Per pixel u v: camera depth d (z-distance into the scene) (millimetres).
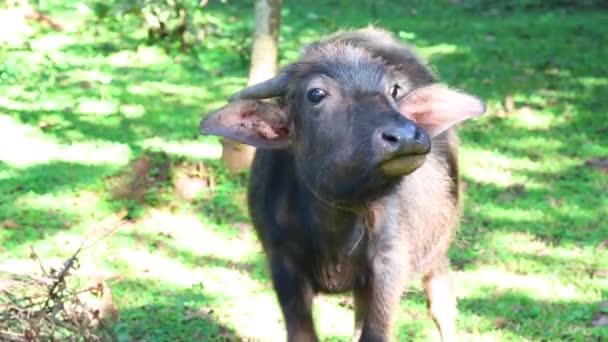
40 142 11070
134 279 8266
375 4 19047
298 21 17047
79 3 14883
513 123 12211
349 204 5453
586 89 13547
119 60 14281
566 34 16750
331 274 6000
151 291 8070
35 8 15812
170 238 9117
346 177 5273
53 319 5684
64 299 5793
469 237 9258
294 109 5680
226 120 5801
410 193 6125
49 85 12922
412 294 8273
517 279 8500
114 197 9750
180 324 7516
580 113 12602
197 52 14625
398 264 5883
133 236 9094
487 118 12312
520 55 15250
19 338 5613
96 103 12430
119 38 15242
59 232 9039
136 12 14961
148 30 14898
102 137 11281
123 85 13188
